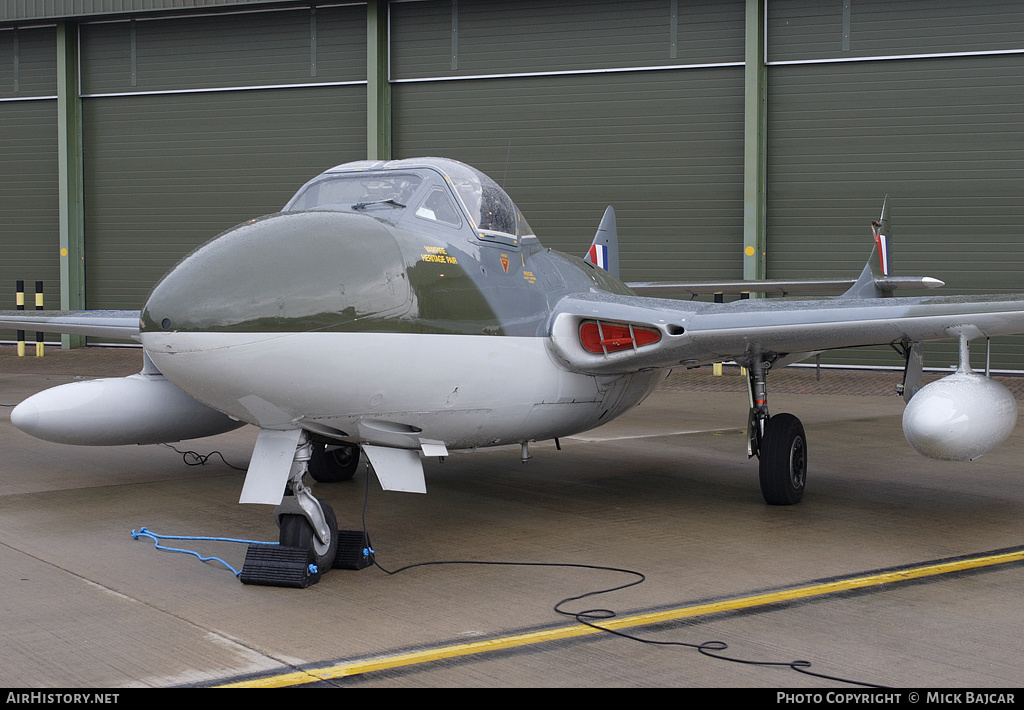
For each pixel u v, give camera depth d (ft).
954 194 53.83
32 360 61.00
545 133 60.23
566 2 59.26
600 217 59.62
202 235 66.59
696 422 39.86
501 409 20.71
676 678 12.54
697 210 57.98
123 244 68.08
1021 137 52.54
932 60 53.78
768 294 57.31
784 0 55.83
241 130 65.26
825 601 16.02
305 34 63.52
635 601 16.03
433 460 31.04
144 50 66.49
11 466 29.37
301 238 16.93
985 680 12.46
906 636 14.24
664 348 21.58
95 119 67.97
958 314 20.36
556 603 15.93
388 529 21.48
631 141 58.80
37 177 69.05
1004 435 20.75
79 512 22.94
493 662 13.15
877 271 34.27
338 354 16.40
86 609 15.51
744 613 15.35
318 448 26.50
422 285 18.11
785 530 21.36
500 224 21.54
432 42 61.57
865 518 22.56
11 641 13.93
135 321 26.53
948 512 23.25
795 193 56.54
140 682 12.39
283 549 17.17
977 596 16.34
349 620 15.02
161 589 16.70
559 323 21.89
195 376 16.08
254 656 13.37
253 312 15.67
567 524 21.97
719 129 57.21
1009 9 52.29
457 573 17.85
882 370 56.24
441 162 21.47
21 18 66.08
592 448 33.53
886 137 54.80
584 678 12.55
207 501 24.29
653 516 22.81
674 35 57.57
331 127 63.57
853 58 54.90
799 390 50.21
